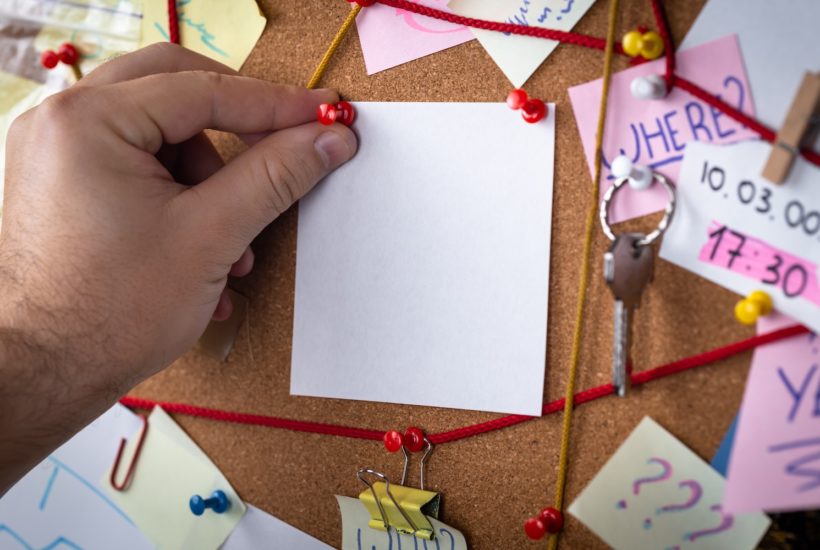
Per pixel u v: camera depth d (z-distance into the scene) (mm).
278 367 440
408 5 411
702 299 371
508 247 399
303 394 432
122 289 394
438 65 409
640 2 377
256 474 448
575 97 388
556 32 388
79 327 393
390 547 422
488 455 407
